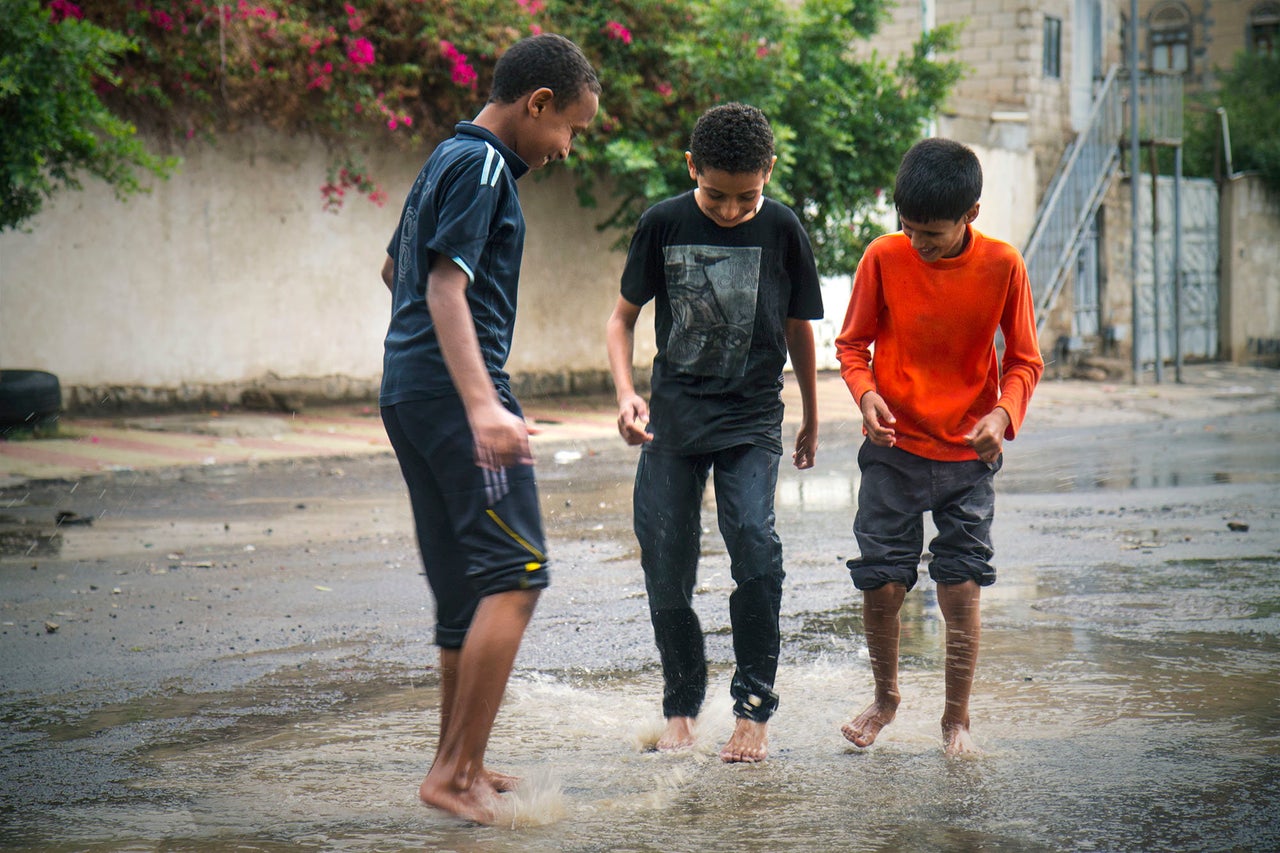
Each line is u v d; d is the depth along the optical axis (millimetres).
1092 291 22922
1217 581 5754
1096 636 4758
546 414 14500
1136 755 3396
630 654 4633
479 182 2941
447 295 2875
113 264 12977
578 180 16406
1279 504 8219
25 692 4133
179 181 13336
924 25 19594
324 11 13734
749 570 3498
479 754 3006
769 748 3541
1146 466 10586
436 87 14422
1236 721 3688
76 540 7148
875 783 3213
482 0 13938
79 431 11836
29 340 12492
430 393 3002
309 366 14453
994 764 3348
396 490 9359
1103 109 22750
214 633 4953
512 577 2988
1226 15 42750
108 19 12102
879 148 16219
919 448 3568
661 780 3268
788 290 3672
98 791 3195
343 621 5164
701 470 3730
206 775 3318
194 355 13570
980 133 20719
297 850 2779
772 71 14539
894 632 3602
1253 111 27375
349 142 14531
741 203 3510
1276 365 25859
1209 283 25156
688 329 3594
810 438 3895
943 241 3451
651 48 14922
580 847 2779
